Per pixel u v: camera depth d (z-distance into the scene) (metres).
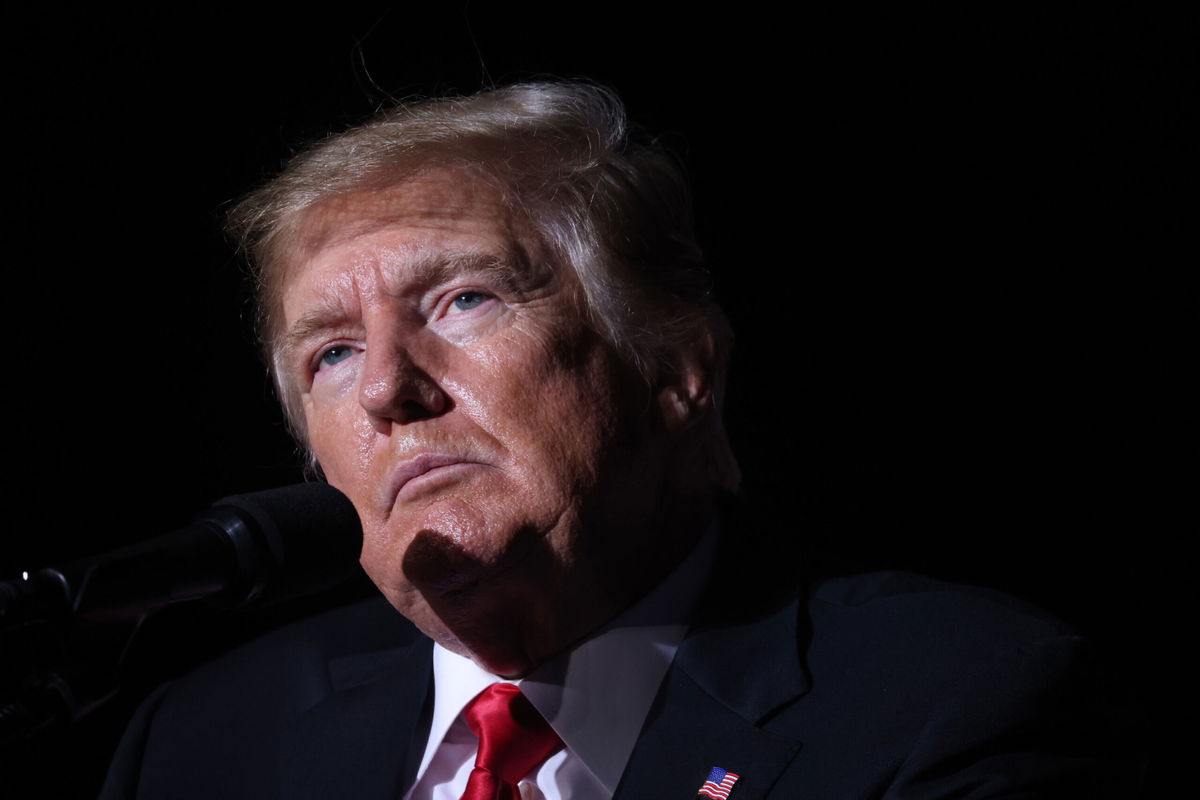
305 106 10.58
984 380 10.52
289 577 4.23
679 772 5.14
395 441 5.13
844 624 5.71
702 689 5.41
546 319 5.28
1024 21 10.38
